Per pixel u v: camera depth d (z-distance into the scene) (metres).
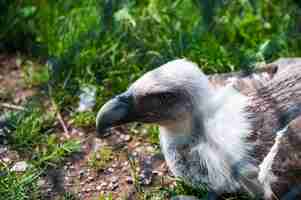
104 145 6.46
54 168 6.26
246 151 5.46
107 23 7.09
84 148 6.44
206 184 5.73
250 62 6.80
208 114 5.61
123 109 5.65
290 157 5.22
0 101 6.93
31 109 6.73
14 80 7.15
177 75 5.57
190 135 5.67
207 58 6.86
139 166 6.24
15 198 5.91
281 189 5.26
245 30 7.17
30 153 6.39
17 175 6.13
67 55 7.01
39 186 6.11
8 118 6.67
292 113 5.53
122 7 7.14
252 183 5.47
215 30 7.09
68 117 6.74
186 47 6.91
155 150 6.37
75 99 6.86
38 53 7.35
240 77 6.01
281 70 5.92
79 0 7.45
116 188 6.08
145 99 5.59
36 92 6.99
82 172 6.22
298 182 5.22
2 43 7.48
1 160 6.29
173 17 7.14
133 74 6.87
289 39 7.01
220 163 5.55
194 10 7.16
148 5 7.32
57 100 6.83
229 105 5.61
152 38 7.05
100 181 6.15
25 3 7.60
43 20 7.44
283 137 5.30
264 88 5.75
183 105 5.59
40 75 7.10
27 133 6.50
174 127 5.69
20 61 7.32
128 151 6.39
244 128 5.51
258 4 7.29
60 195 6.04
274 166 5.27
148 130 6.54
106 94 6.81
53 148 6.40
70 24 7.21
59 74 6.98
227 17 7.19
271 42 6.93
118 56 7.02
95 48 7.04
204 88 5.61
